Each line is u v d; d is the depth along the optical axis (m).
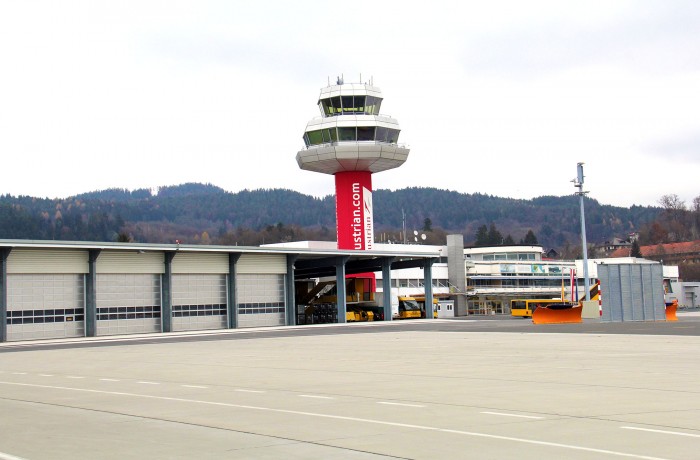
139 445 12.00
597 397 16.67
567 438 11.86
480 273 130.50
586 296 74.25
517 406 15.49
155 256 70.75
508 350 32.72
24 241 60.47
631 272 65.81
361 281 100.12
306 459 10.73
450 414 14.56
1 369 29.08
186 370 26.22
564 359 27.19
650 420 13.51
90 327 65.31
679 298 154.75
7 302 60.97
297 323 91.50
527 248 150.00
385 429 13.02
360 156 91.75
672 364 24.52
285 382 21.31
